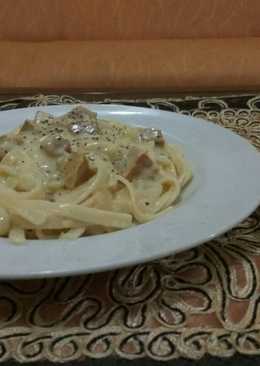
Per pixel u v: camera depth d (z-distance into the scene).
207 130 0.33
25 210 0.25
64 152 0.29
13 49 0.75
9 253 0.22
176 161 0.31
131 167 0.28
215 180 0.28
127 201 0.27
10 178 0.28
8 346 0.19
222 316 0.21
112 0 0.79
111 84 0.69
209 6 0.79
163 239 0.22
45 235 0.25
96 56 0.72
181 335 0.20
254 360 0.19
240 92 0.42
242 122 0.37
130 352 0.19
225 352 0.19
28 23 0.80
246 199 0.25
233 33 0.80
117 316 0.21
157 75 0.69
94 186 0.27
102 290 0.22
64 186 0.27
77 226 0.25
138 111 0.36
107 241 0.22
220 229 0.23
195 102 0.41
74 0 0.79
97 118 0.34
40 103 0.41
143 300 0.22
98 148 0.29
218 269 0.23
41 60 0.71
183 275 0.23
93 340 0.20
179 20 0.80
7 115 0.36
